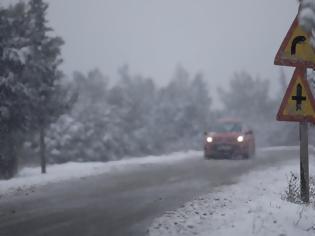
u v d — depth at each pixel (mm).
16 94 52594
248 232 18828
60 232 20594
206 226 20453
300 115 20516
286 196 26781
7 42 52844
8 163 54750
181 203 26891
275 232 18859
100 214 24328
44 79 57188
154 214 23891
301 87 20469
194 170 46094
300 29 20391
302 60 20422
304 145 21844
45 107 56656
